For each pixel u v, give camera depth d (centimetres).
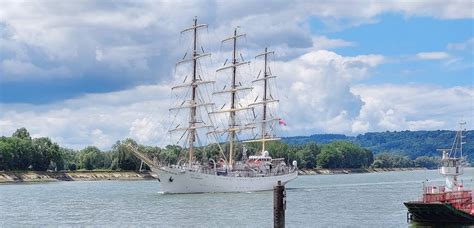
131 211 14525
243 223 11838
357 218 12500
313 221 12031
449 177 11375
